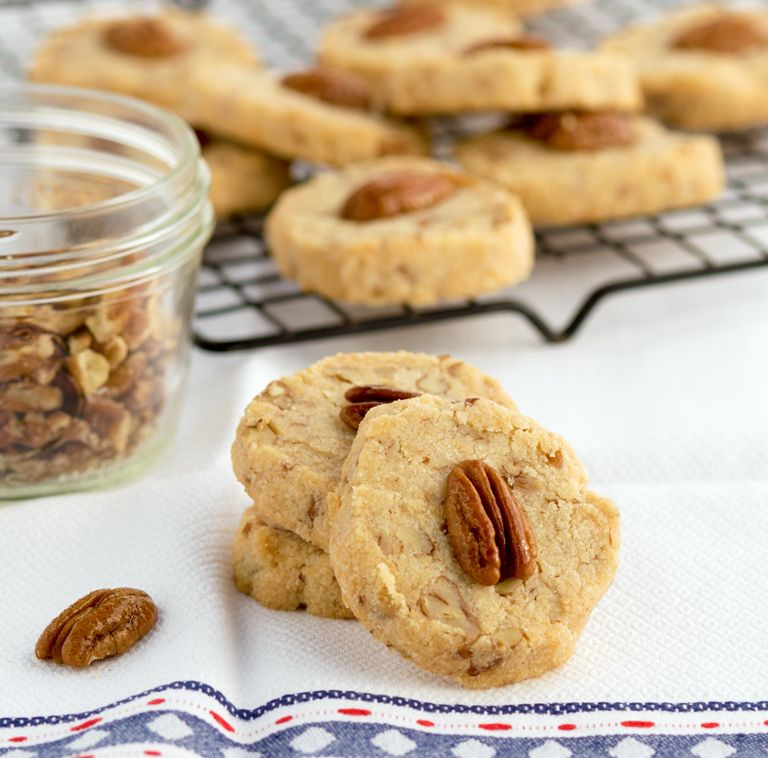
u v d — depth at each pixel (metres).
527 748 0.43
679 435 0.54
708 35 0.77
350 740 0.43
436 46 0.78
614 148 0.67
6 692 0.44
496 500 0.45
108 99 0.54
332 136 0.67
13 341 0.49
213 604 0.47
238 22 0.93
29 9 0.96
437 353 0.61
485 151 0.67
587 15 0.94
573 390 0.59
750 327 0.63
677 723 0.44
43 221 0.49
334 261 0.59
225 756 0.43
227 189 0.66
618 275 0.66
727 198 0.70
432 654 0.44
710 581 0.48
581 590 0.45
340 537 0.45
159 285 0.51
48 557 0.48
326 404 0.49
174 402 0.53
